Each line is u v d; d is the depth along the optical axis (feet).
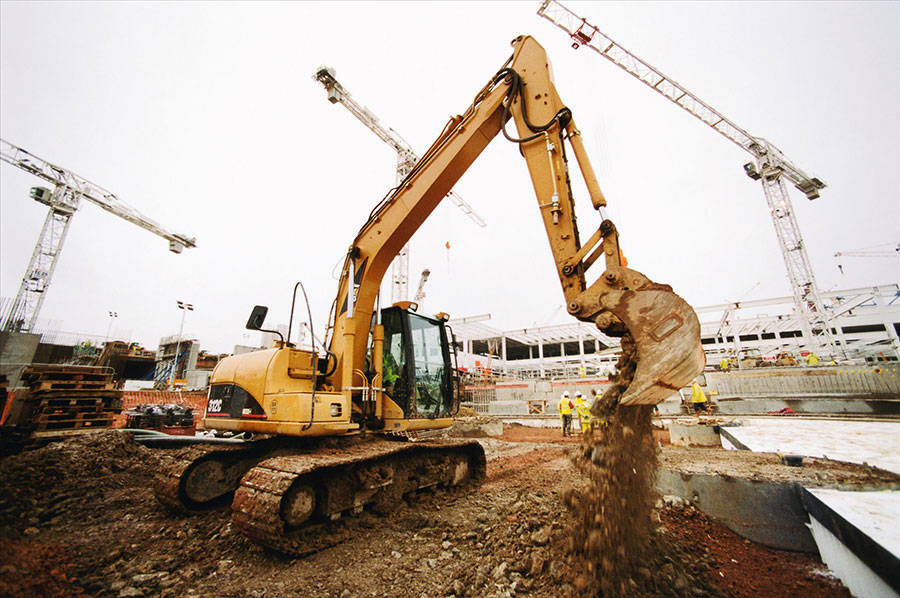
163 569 11.93
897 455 17.98
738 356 94.22
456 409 22.25
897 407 47.67
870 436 24.99
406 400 19.02
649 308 10.68
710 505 14.19
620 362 11.42
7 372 23.22
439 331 22.91
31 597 9.39
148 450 25.43
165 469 17.02
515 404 72.28
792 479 13.53
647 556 10.65
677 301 10.38
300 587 10.85
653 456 12.59
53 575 10.83
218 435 26.13
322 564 12.20
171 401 82.79
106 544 13.62
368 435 18.75
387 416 19.08
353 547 13.42
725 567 11.35
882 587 8.35
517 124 15.85
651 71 101.40
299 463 13.55
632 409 11.86
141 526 15.38
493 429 47.44
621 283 11.32
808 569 11.27
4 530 13.79
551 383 76.95
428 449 18.20
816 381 57.77
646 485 11.77
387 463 16.74
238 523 12.91
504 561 11.59
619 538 10.07
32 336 24.25
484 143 17.53
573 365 119.96
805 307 92.89
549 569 10.64
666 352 10.19
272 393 16.35
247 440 20.89
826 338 89.51
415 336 20.89
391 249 19.01
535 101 15.65
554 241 13.94
